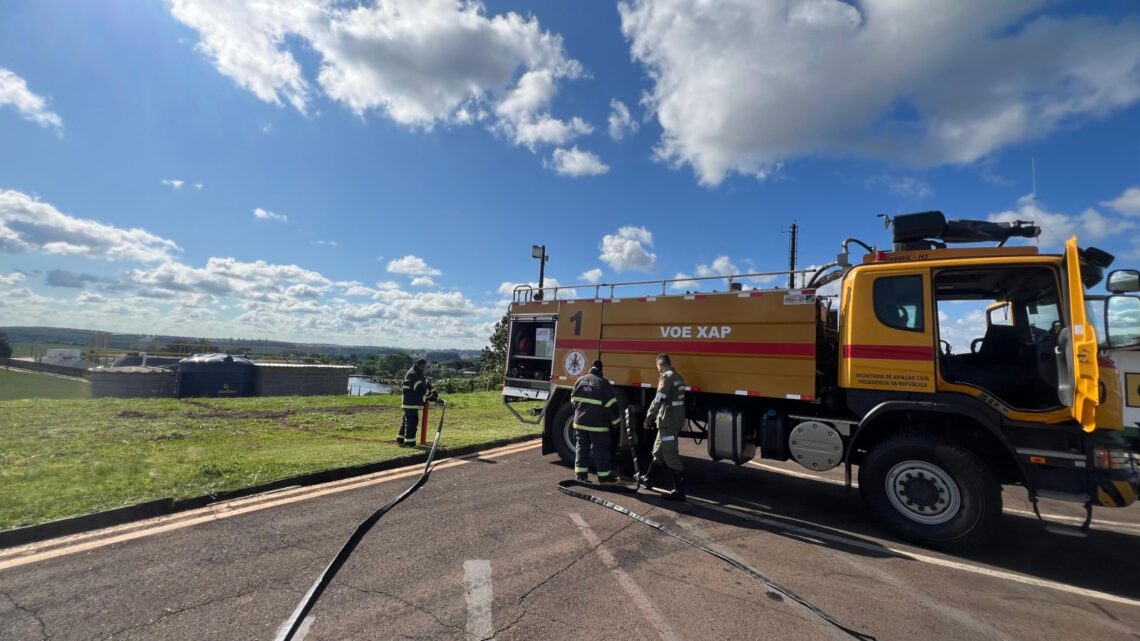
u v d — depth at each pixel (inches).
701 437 296.5
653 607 144.0
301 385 985.5
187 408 514.0
